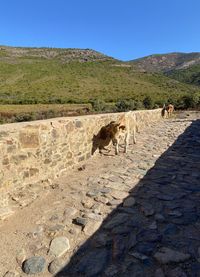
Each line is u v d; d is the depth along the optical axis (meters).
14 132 5.23
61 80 108.62
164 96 67.69
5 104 60.34
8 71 117.62
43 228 4.21
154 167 7.40
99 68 130.62
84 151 7.93
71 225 4.29
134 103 40.22
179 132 14.45
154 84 108.81
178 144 10.81
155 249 3.62
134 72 128.25
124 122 8.90
